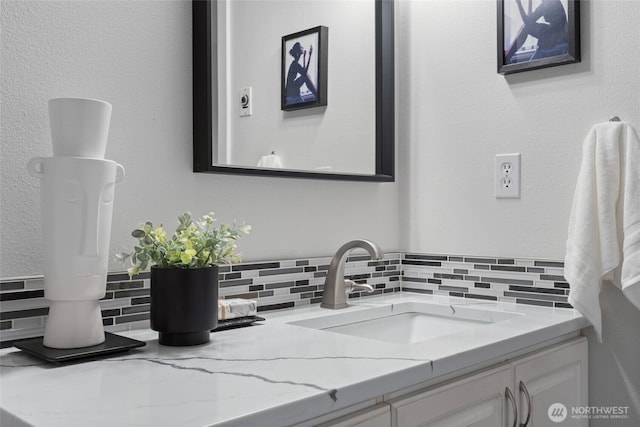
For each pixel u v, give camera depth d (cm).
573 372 133
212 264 103
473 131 159
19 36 99
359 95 162
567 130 142
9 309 97
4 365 86
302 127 145
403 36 174
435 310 150
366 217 164
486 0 156
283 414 67
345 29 158
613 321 137
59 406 67
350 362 87
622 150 130
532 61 145
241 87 130
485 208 157
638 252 123
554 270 143
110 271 110
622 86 134
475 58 158
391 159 169
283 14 141
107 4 111
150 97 117
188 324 97
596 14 138
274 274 138
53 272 90
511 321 124
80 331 91
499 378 106
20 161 99
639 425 134
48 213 90
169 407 66
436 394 92
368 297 163
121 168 98
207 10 123
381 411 82
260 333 109
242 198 133
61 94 104
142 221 115
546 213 146
